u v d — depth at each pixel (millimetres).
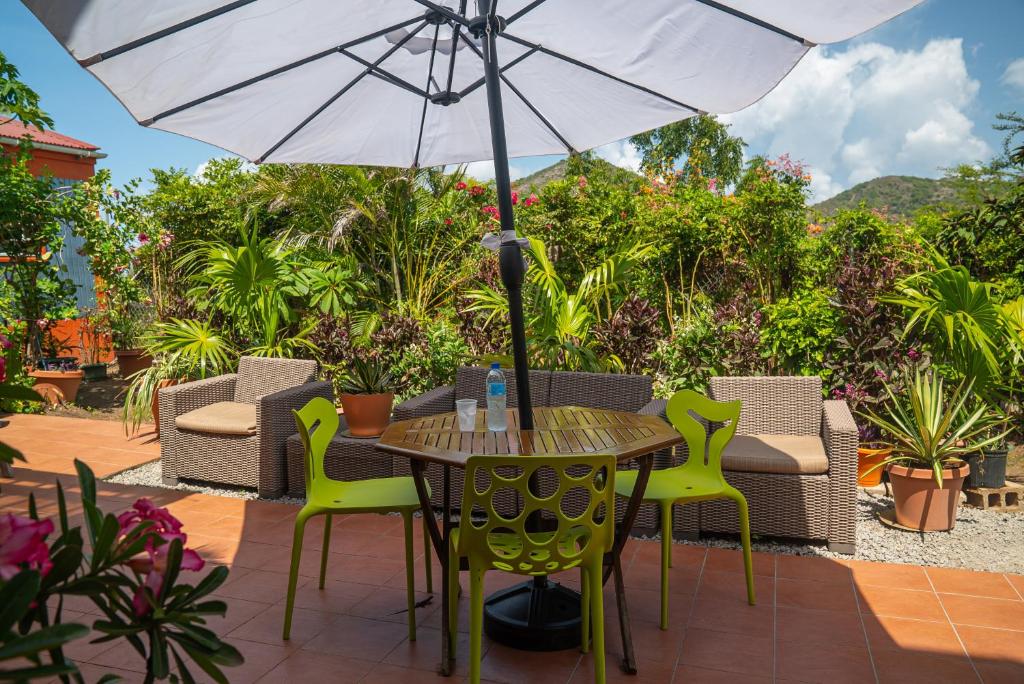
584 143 4117
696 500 3230
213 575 1343
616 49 3252
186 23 2523
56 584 1195
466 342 6648
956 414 4652
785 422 4520
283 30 2803
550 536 2807
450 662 2883
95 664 2893
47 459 6043
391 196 9117
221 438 5121
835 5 2543
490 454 2604
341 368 6680
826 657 2887
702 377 5852
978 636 3037
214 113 3258
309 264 8492
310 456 3160
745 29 2887
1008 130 11859
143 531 1259
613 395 4527
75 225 9695
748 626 3160
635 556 3955
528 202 9031
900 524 4316
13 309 8867
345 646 3029
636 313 6348
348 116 3707
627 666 2787
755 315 5988
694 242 8812
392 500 3133
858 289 5492
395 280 9227
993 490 4703
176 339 6699
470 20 2926
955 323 4766
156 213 10531
